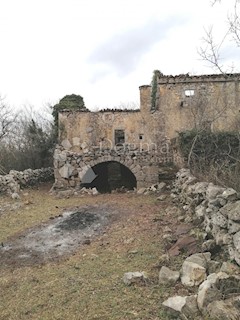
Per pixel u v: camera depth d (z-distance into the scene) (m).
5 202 10.84
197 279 4.08
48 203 11.02
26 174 14.53
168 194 11.57
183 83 16.89
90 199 11.52
